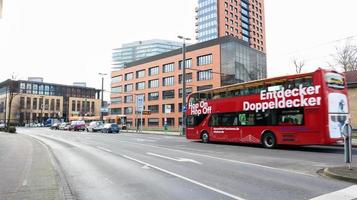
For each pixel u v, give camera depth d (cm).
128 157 1627
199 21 12875
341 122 1889
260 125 2164
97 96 14788
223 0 12362
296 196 784
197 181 979
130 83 10288
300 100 1934
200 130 2719
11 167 1209
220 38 7569
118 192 846
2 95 12700
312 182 958
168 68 8944
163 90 8994
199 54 7944
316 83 1862
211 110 2616
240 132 2312
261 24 14138
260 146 2309
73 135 4178
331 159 1513
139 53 12725
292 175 1080
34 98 12769
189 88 8094
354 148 2152
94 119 9569
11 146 2120
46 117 13038
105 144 2548
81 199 778
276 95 2073
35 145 2247
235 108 2378
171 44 12056
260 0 14188
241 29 12988
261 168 1239
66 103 13712
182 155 1712
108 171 1184
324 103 1820
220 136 2498
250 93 2264
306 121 1894
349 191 836
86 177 1064
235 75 7219
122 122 8125
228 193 819
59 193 798
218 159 1527
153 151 1947
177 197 782
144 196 798
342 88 1941
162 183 953
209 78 7681
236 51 7356
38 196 766
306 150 1992
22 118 12306
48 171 1122
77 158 1594
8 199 738
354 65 4647
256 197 776
